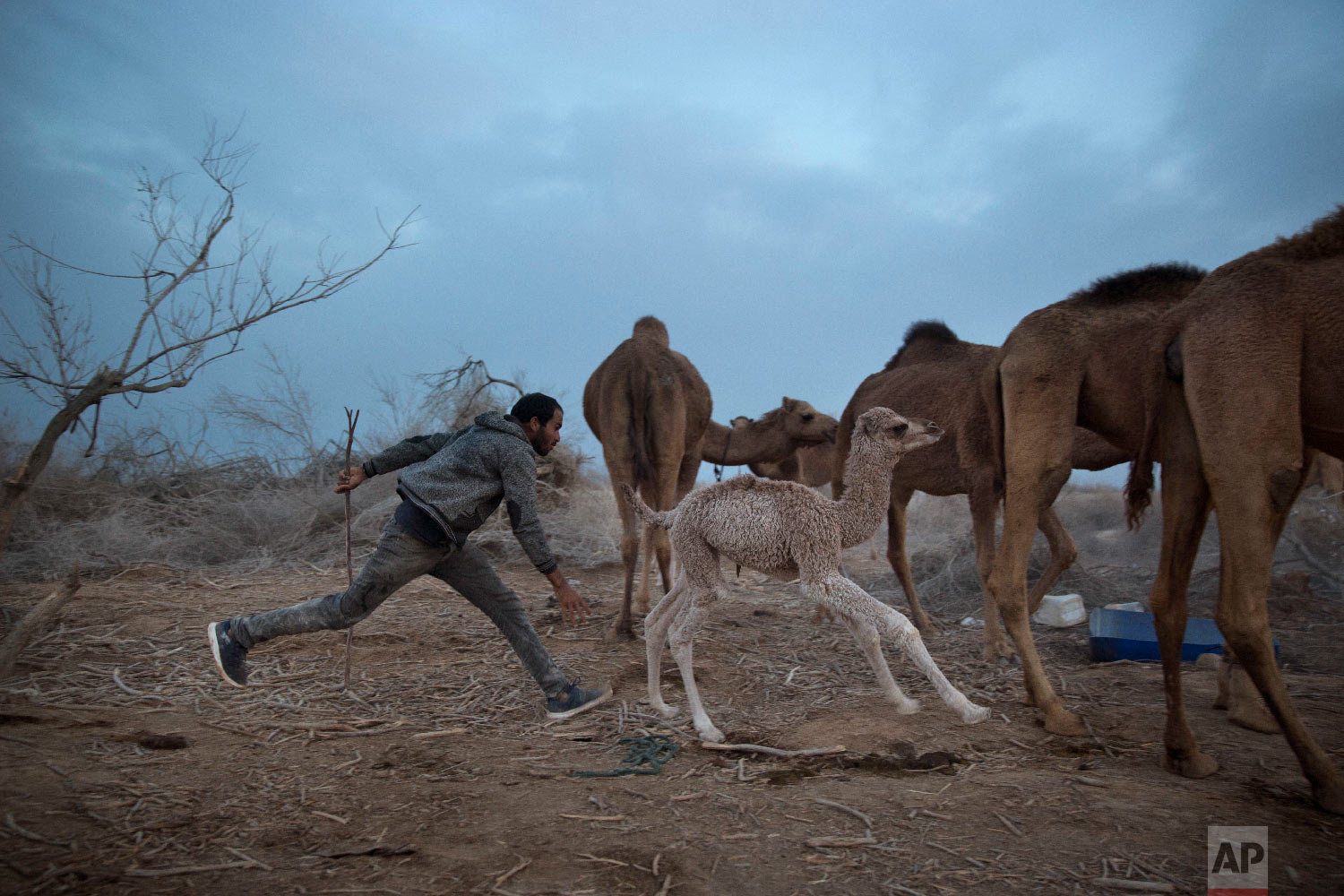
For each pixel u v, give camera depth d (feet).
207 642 20.12
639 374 24.63
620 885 9.91
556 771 13.55
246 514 33.73
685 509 15.90
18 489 15.43
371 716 15.97
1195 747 13.37
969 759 14.12
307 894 9.56
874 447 15.37
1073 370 16.02
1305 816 11.74
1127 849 10.74
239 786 12.53
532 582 31.01
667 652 21.12
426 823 11.46
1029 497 16.28
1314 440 13.44
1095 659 21.02
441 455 15.30
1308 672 19.79
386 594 15.28
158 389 16.96
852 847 10.87
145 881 9.72
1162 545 13.94
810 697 17.69
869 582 32.89
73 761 13.04
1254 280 12.79
